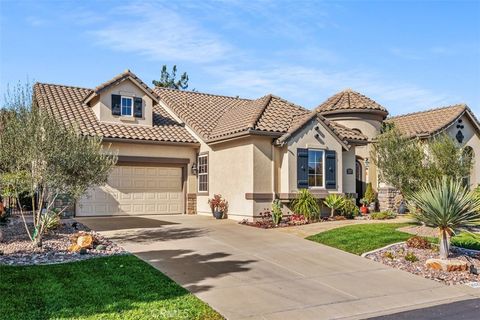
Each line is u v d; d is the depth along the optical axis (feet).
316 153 65.16
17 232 48.08
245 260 38.19
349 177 71.36
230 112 78.59
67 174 39.99
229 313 25.66
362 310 27.07
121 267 33.17
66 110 69.51
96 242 41.52
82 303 25.30
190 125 75.10
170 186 72.69
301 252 41.86
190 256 38.91
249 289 30.22
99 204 66.13
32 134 38.29
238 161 64.28
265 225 57.16
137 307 25.00
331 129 65.98
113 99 69.77
